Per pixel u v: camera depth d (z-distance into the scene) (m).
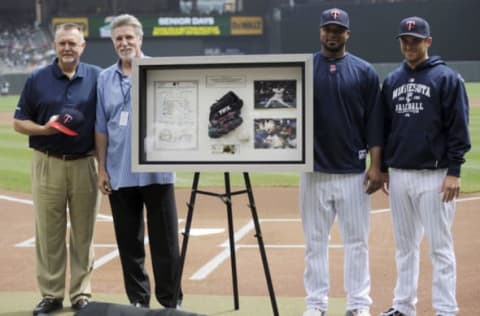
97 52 42.34
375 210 9.62
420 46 4.27
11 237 8.17
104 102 4.68
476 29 36.38
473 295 5.46
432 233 4.38
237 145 4.28
